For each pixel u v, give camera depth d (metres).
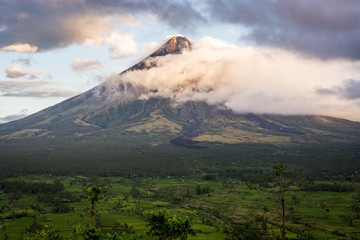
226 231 151.12
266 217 179.12
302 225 164.00
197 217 178.50
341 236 144.38
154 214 83.56
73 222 163.88
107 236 89.12
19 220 166.00
